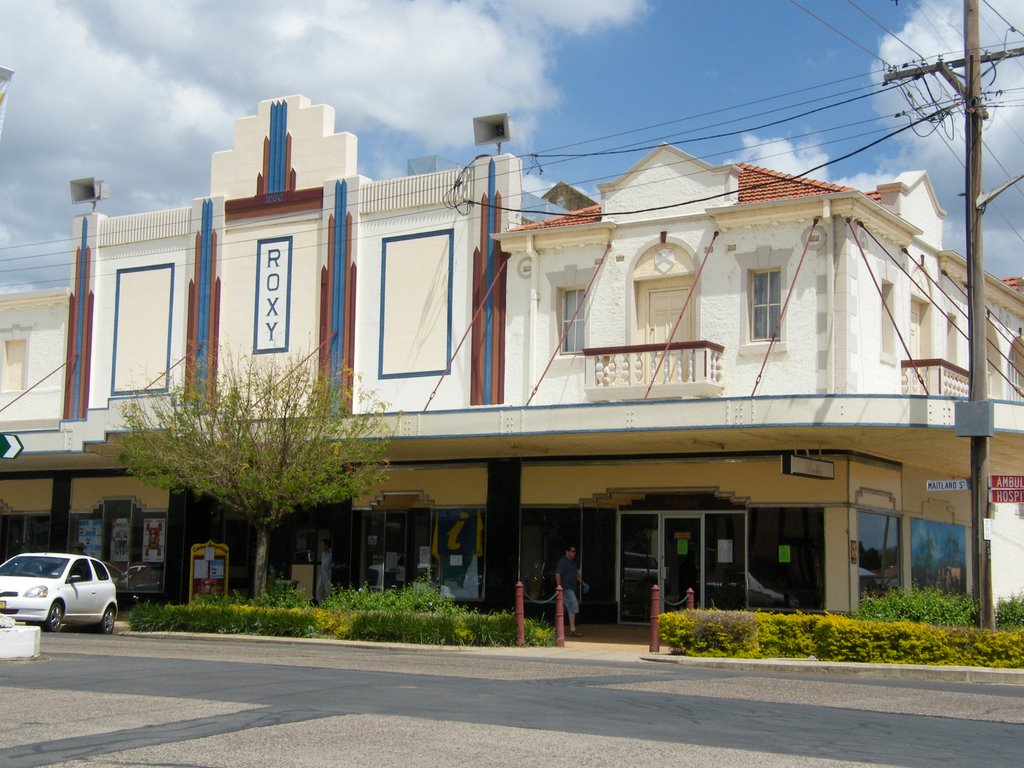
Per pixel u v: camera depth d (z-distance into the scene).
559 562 23.78
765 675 16.23
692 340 23.48
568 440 23.19
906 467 25.36
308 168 28.97
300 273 28.64
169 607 24.06
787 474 21.02
